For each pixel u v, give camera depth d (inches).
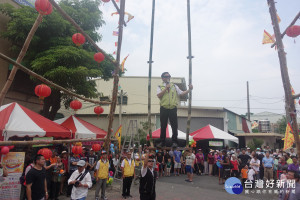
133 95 828.0
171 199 297.7
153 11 183.6
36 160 170.9
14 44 405.4
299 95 114.8
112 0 154.3
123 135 765.3
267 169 399.2
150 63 178.4
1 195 204.7
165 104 176.9
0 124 226.8
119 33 172.1
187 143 172.7
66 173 304.7
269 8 131.2
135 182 382.6
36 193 167.3
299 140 115.4
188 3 176.1
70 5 468.4
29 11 385.7
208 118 720.3
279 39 125.7
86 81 425.1
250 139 810.2
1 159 206.8
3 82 396.5
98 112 187.8
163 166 502.0
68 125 360.5
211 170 509.4
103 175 281.1
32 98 473.1
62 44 400.5
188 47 171.8
